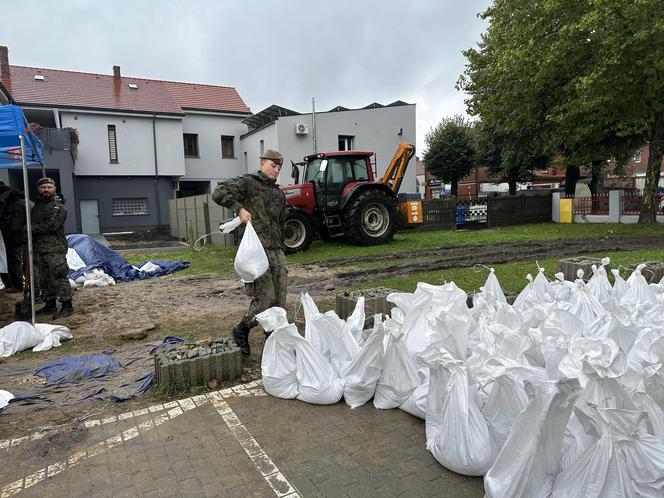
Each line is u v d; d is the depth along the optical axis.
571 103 14.66
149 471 2.44
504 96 16.98
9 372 3.89
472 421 2.28
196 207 16.16
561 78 15.96
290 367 3.24
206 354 3.52
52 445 2.72
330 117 22.53
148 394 3.36
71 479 2.39
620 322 3.12
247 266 3.60
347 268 8.84
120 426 2.92
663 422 2.07
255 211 3.84
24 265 5.75
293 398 3.22
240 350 3.62
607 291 4.68
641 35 12.11
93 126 21.22
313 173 12.15
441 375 2.53
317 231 12.59
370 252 10.82
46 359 4.23
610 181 40.81
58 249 5.75
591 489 1.82
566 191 24.83
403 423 2.86
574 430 2.14
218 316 5.70
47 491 2.29
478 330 3.42
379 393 3.07
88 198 21.58
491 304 3.83
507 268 8.13
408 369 3.01
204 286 7.84
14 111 4.76
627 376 2.26
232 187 3.71
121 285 8.16
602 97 13.50
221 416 3.00
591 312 4.02
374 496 2.18
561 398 1.91
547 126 18.39
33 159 6.43
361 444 2.63
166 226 22.70
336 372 3.31
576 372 2.14
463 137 30.91
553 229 16.53
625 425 1.84
